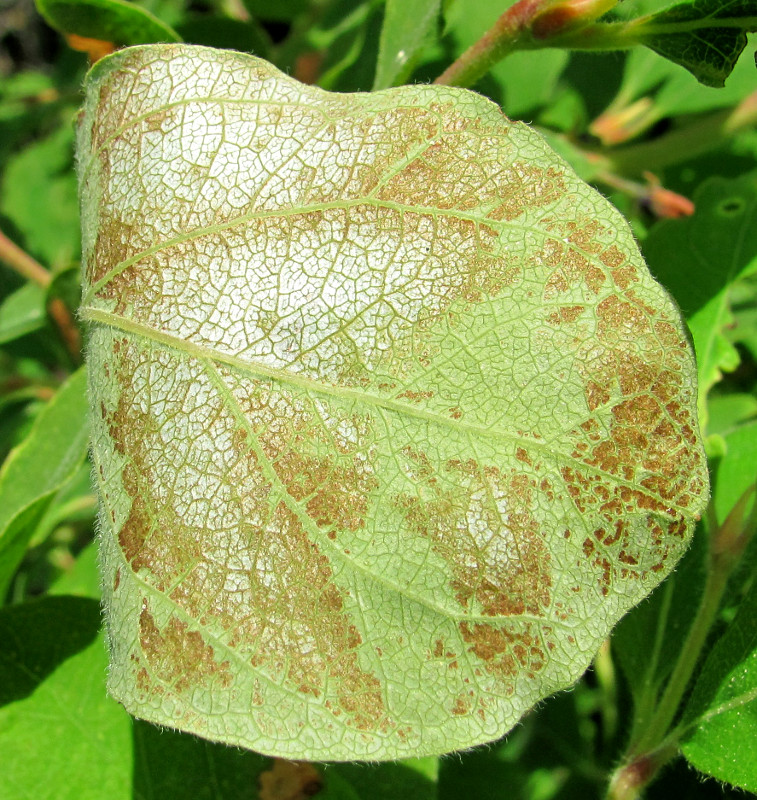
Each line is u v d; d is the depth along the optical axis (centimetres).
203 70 8
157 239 7
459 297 7
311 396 7
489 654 7
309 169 7
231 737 7
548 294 7
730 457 10
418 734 7
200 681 7
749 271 10
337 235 7
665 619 9
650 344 7
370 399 7
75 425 10
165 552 7
